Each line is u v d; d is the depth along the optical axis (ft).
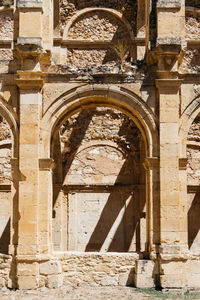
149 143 58.13
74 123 81.15
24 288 54.19
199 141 79.82
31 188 56.29
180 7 58.44
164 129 57.52
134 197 79.56
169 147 57.26
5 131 79.92
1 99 58.70
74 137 80.84
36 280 54.34
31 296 51.34
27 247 55.16
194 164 79.61
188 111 58.95
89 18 84.02
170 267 54.70
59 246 78.28
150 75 58.95
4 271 55.42
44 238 56.08
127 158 80.48
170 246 55.26
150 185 57.47
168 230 55.93
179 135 58.54
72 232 79.10
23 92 57.67
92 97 58.90
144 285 55.01
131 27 83.25
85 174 80.12
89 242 79.10
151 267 55.31
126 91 58.90
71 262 56.80
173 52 57.57
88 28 83.87
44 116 58.29
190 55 83.15
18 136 57.98
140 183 79.20
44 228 56.29
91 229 79.41
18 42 57.41
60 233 78.64
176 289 53.93
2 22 84.02
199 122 80.12
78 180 80.02
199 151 79.87
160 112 57.72
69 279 56.34
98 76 58.90
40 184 56.85
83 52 82.99
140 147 79.82
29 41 57.47
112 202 79.92
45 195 56.75
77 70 59.06
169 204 56.34
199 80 59.41
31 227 55.57
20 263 54.80
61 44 82.69
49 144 58.03
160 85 57.88
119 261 56.75
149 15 59.93
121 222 79.46
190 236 78.59
